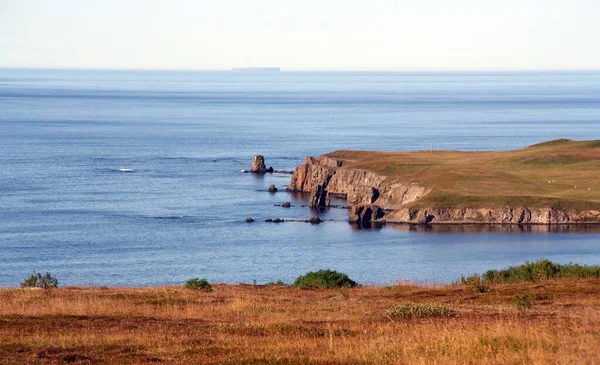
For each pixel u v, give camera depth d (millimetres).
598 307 54438
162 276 154125
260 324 48219
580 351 35875
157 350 40156
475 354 36750
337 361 36719
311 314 53031
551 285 68500
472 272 152875
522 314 50969
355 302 60375
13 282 144500
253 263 169500
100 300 60250
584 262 162250
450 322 46719
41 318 50500
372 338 42188
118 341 42562
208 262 170250
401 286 73688
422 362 35000
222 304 58656
